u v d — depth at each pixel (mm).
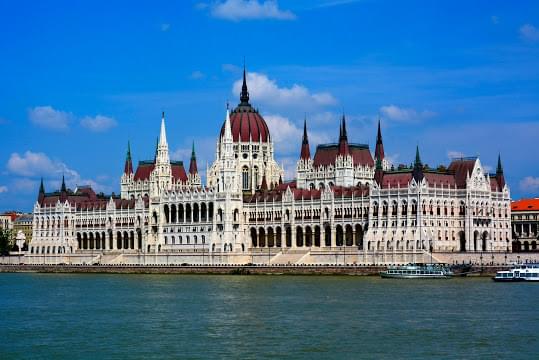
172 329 158125
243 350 137375
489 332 151125
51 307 196250
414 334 149500
